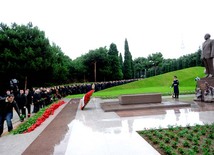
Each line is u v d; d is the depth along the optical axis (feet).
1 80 105.60
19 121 39.96
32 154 18.58
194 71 173.58
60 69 146.72
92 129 26.48
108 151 18.19
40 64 109.91
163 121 29.30
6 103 29.37
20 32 110.52
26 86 113.80
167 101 51.65
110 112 40.14
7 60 103.30
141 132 23.61
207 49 52.60
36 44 112.06
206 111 36.83
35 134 25.64
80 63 196.54
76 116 37.50
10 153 19.21
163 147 17.94
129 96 46.88
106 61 193.16
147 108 42.06
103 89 133.28
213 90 49.19
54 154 18.28
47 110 40.86
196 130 23.06
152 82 141.18
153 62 294.66
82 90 109.19
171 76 157.38
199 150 17.42
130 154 17.20
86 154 17.83
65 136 23.94
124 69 223.71
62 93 91.61
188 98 60.70
